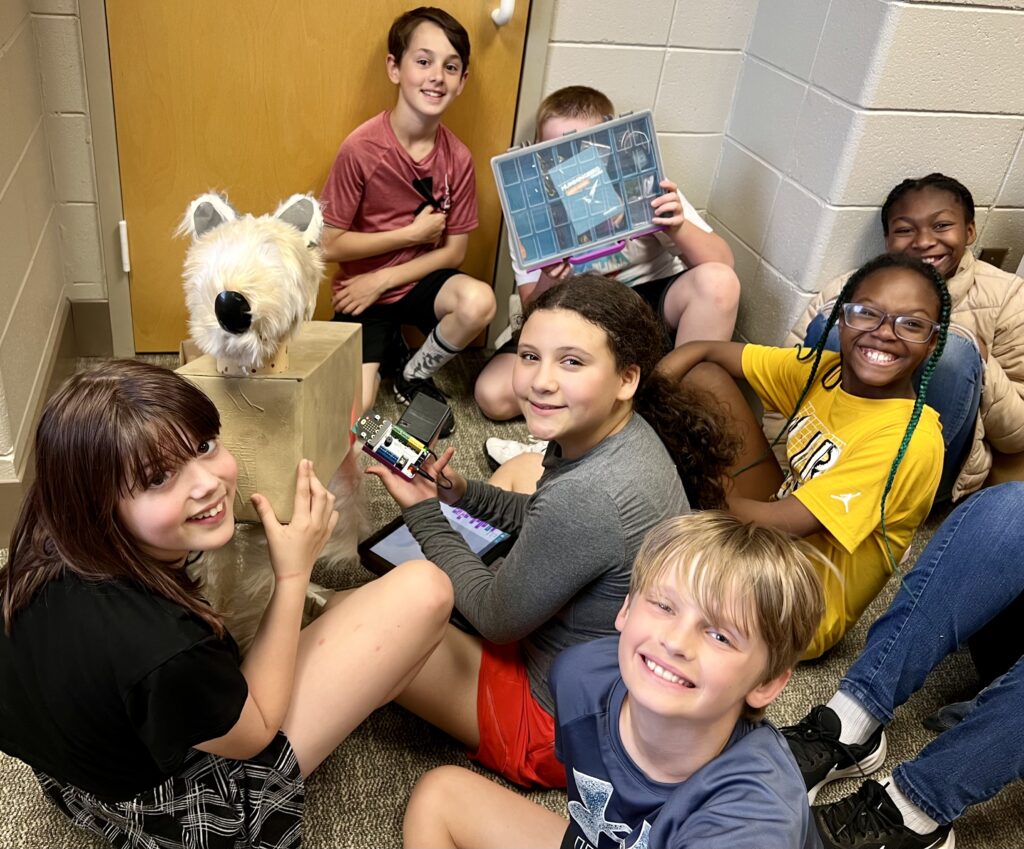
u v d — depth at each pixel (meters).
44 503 0.83
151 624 0.82
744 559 0.80
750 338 2.16
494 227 2.19
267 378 1.02
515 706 1.21
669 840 0.83
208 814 0.94
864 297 1.34
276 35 1.84
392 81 1.87
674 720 0.81
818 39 1.82
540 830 1.07
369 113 1.97
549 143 1.74
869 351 1.35
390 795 1.24
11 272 1.53
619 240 1.83
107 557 0.83
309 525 1.01
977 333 1.79
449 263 2.02
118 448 0.80
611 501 1.06
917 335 1.31
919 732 1.42
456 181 1.97
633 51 2.03
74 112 1.83
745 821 0.78
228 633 0.94
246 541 1.11
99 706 0.82
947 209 1.69
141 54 1.79
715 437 1.25
